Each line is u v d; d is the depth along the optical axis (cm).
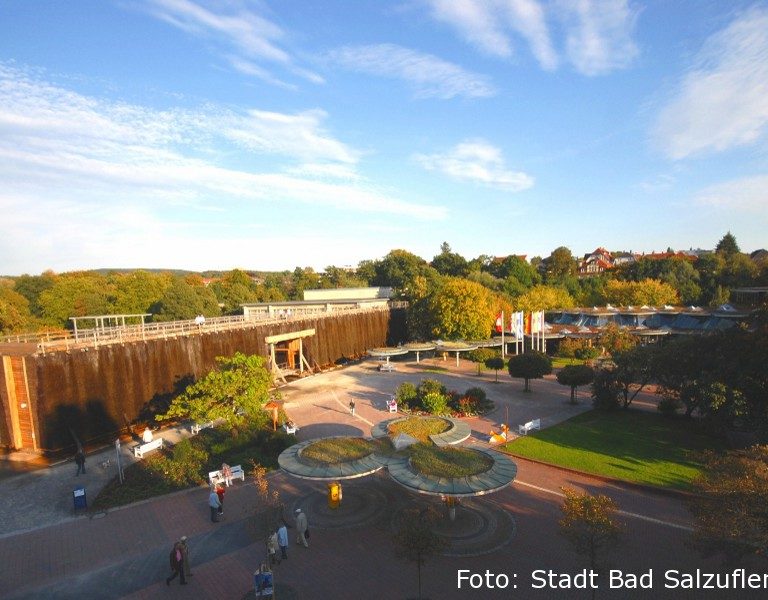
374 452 2006
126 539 1808
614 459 2478
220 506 1953
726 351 2527
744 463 1338
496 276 10794
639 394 3975
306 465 1897
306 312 6569
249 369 2911
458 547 1683
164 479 2336
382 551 1675
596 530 1259
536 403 3722
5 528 1923
